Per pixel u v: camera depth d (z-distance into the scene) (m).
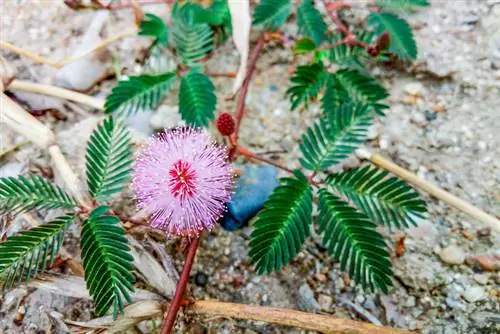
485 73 0.13
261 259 0.09
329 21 0.14
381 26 0.12
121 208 0.12
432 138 0.12
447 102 0.13
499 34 0.13
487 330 0.10
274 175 0.12
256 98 0.13
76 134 0.13
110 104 0.11
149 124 0.13
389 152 0.12
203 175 0.09
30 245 0.09
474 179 0.12
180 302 0.10
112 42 0.14
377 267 0.09
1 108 0.12
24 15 0.14
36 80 0.14
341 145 0.10
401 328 0.11
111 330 0.10
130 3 0.14
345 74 0.12
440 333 0.10
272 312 0.10
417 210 0.09
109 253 0.09
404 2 0.13
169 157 0.10
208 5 0.14
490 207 0.12
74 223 0.11
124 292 0.09
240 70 0.13
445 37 0.14
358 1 0.14
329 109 0.11
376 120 0.13
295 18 0.14
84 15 0.14
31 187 0.10
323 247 0.11
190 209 0.09
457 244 0.11
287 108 0.13
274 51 0.14
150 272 0.10
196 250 0.10
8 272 0.09
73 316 0.11
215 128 0.13
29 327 0.11
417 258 0.11
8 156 0.12
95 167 0.10
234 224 0.11
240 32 0.12
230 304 0.10
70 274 0.11
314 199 0.12
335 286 0.11
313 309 0.11
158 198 0.09
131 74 0.14
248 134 0.13
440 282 0.11
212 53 0.14
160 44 0.13
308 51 0.12
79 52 0.14
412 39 0.12
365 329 0.10
